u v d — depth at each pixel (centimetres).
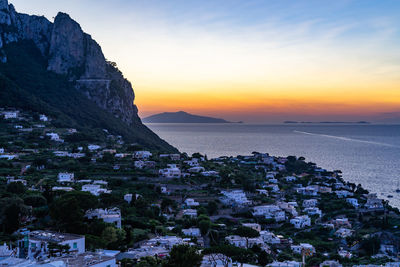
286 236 18675
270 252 14875
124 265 9544
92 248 10888
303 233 19688
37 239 10088
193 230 16288
